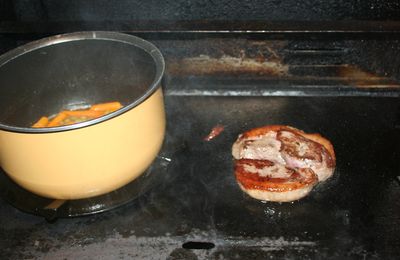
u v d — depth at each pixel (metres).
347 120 1.42
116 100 1.39
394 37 1.38
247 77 1.57
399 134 1.35
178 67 1.57
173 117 1.45
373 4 1.42
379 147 1.31
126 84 1.32
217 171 1.25
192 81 1.57
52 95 1.34
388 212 1.11
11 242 1.07
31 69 1.22
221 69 1.56
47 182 0.98
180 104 1.51
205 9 1.47
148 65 1.15
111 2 1.47
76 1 1.46
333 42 1.47
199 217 1.12
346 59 1.50
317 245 1.04
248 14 1.48
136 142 0.99
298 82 1.55
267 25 1.40
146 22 1.43
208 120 1.44
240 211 1.13
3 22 1.44
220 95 1.54
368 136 1.35
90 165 0.96
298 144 1.22
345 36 1.38
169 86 1.57
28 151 0.92
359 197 1.15
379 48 1.46
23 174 0.98
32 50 1.17
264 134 1.29
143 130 1.00
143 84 1.26
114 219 1.12
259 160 1.20
